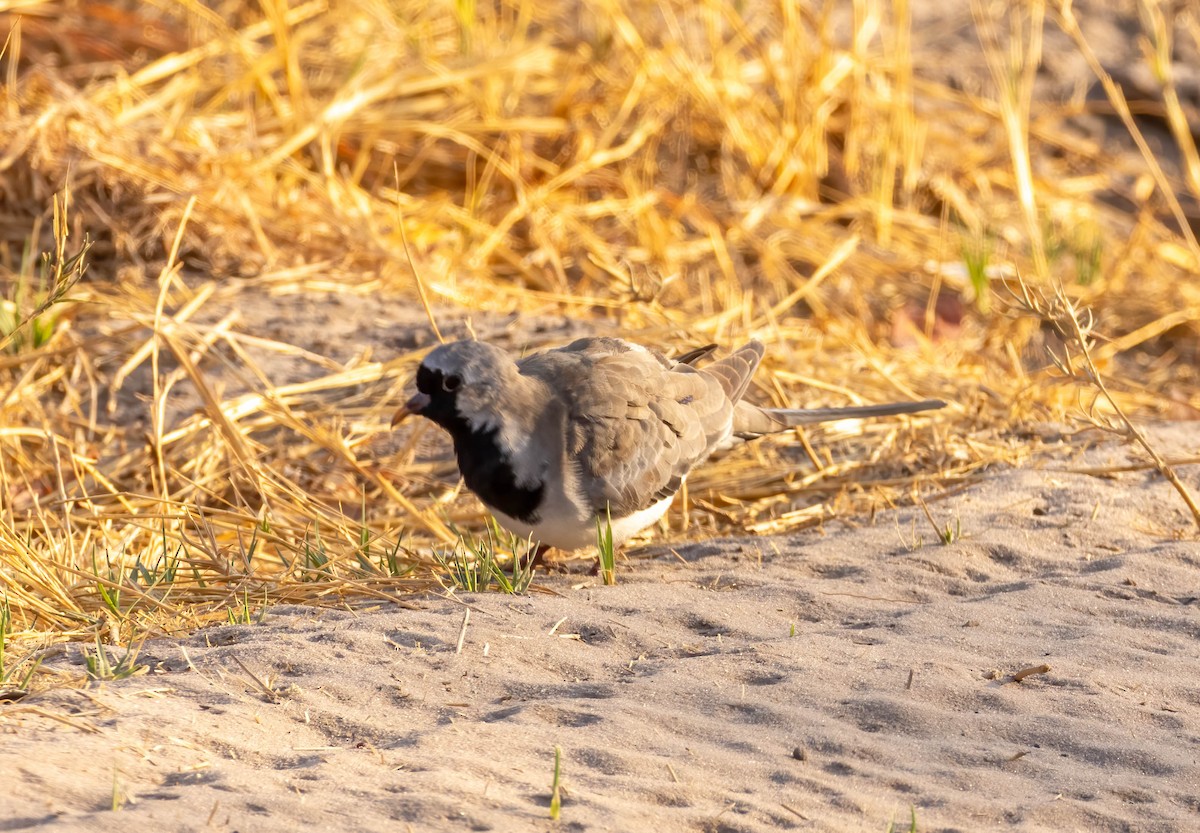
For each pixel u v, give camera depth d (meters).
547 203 19.58
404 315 15.46
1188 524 11.16
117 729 6.85
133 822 5.85
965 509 11.41
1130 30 28.05
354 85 20.06
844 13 26.70
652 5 22.56
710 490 12.42
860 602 9.40
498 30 22.97
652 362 10.77
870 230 20.84
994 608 9.19
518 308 16.55
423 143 20.19
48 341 13.91
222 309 15.02
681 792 6.52
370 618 8.70
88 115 16.91
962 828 6.29
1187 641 8.65
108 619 8.81
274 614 9.03
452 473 12.91
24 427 12.98
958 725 7.40
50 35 20.09
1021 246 21.23
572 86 21.00
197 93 20.06
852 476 12.59
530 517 9.90
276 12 19.81
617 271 17.08
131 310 14.33
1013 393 14.52
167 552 10.51
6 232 15.77
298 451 12.88
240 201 16.55
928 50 26.28
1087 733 7.31
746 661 8.14
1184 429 13.76
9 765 6.25
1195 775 6.89
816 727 7.29
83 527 11.52
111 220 15.79
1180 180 24.30
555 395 9.96
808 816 6.33
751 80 22.19
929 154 22.73
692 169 21.33
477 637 8.39
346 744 7.00
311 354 14.37
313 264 16.33
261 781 6.40
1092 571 9.99
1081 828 6.34
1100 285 20.25
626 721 7.26
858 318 18.06
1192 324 19.70
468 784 6.42
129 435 13.06
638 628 8.73
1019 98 23.42
